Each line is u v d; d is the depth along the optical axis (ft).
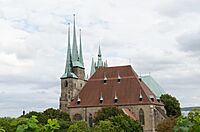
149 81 635.66
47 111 504.43
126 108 536.83
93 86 570.05
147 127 524.52
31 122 36.68
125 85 557.33
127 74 568.00
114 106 507.30
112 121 385.70
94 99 555.69
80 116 553.64
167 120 403.95
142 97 536.01
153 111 529.45
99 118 472.44
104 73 578.25
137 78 562.25
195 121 42.47
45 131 38.99
